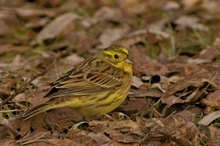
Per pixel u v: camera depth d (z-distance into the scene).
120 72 12.23
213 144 11.20
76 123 11.95
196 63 15.36
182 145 11.10
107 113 12.55
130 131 11.53
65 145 11.09
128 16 20.16
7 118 12.25
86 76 11.84
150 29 17.69
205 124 11.87
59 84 11.57
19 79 14.36
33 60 16.45
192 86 13.12
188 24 18.56
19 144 11.16
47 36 18.19
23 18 20.33
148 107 12.66
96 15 20.48
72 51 17.30
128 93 13.03
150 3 21.80
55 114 12.12
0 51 17.59
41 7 21.95
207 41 17.14
